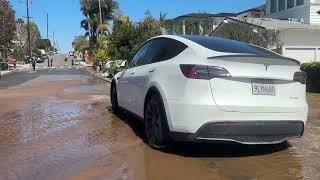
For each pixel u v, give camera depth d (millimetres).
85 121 9812
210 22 29266
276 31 25766
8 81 28484
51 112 11211
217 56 6484
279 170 6168
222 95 6457
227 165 6402
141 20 32281
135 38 31266
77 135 8328
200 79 6473
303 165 6426
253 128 6543
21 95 15992
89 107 12133
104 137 8156
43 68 65438
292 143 7836
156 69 7500
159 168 6203
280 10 39188
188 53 7043
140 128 9000
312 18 34812
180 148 7336
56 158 6688
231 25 25281
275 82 6734
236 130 6465
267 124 6617
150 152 7070
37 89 19312
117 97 10258
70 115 10680
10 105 12750
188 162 6527
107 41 40875
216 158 6766
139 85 8195
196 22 29328
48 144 7594
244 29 24312
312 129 9172
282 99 6754
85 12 71312
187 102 6508
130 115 9742
